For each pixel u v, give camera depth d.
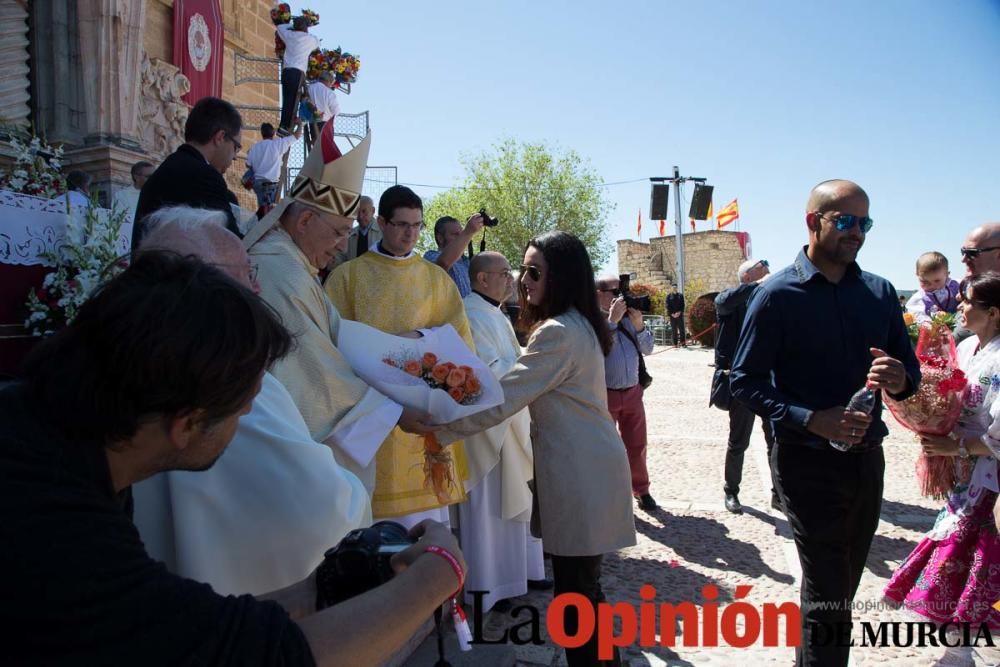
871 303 2.77
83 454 0.96
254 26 11.09
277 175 6.81
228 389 0.98
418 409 2.58
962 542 3.51
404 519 3.25
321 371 2.35
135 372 0.91
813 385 2.73
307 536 1.70
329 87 8.95
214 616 0.94
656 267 39.78
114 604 0.88
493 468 3.78
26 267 3.28
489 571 3.79
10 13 7.13
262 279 2.40
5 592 0.84
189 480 1.65
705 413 10.18
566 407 2.67
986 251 4.17
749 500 5.96
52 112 7.34
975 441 3.29
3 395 0.97
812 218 2.75
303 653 0.98
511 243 33.53
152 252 1.04
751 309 2.83
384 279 3.44
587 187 33.94
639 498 5.66
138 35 7.61
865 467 2.63
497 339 4.09
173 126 8.84
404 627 1.14
